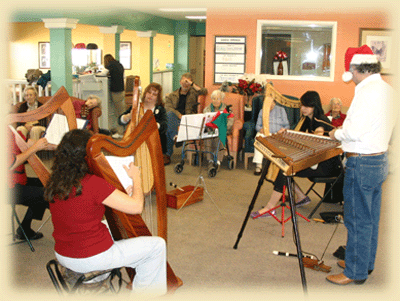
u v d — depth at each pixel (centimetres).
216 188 511
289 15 688
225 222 404
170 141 619
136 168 218
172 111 629
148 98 515
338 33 677
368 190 276
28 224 348
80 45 1094
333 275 297
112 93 838
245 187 518
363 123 266
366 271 286
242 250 344
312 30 691
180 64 1433
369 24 667
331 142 312
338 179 410
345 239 371
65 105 315
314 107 407
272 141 326
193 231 380
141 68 1231
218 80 727
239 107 632
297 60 704
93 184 199
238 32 707
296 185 436
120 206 205
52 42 707
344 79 283
